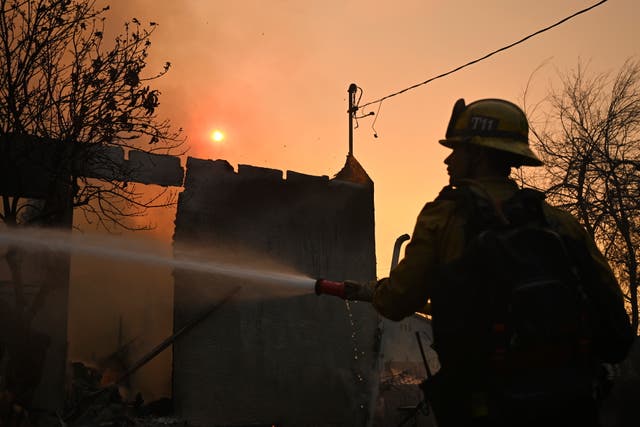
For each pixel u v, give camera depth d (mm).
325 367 11375
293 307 11266
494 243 2043
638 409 9227
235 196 11023
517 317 1987
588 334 2045
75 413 8914
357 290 2584
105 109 8180
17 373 7805
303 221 11703
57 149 8250
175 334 10039
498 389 1995
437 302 2088
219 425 10219
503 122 2354
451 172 2463
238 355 10586
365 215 12477
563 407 1980
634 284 12031
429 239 2211
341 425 11312
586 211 12391
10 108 7910
